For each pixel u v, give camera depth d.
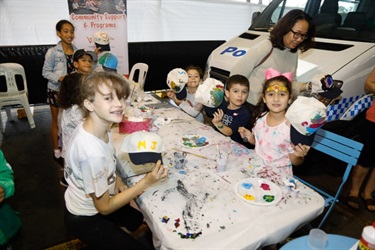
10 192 1.31
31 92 4.64
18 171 2.94
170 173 1.44
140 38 5.48
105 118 1.10
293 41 1.92
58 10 4.65
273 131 1.66
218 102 1.97
